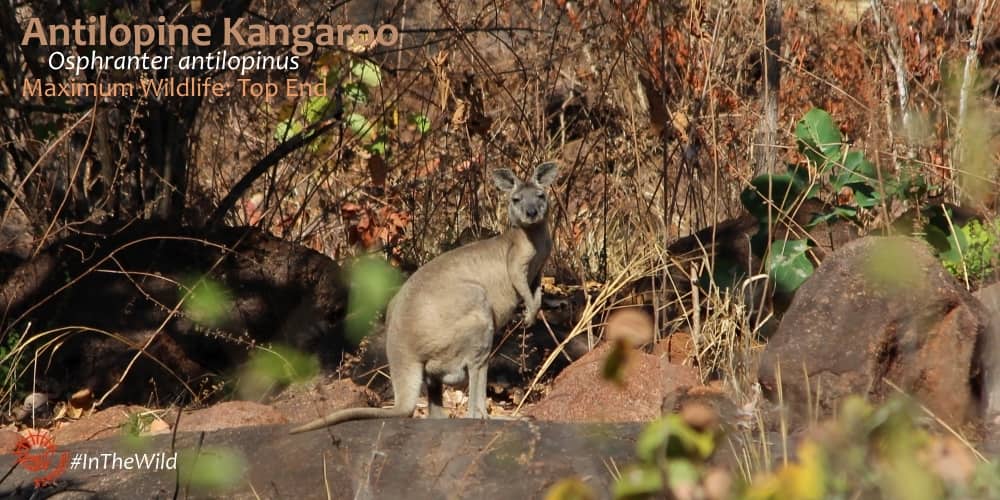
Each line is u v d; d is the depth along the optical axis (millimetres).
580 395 9734
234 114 16641
